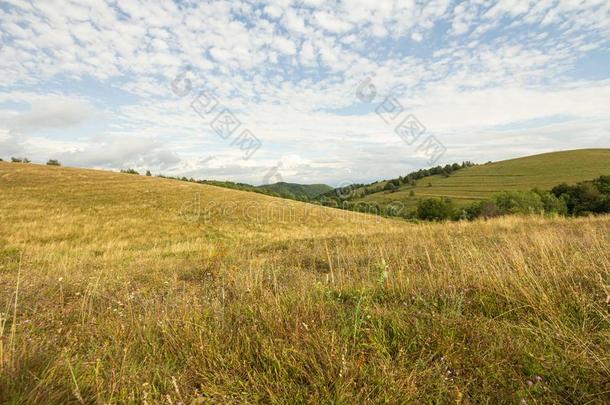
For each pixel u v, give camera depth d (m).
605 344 2.26
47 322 3.50
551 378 2.00
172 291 4.73
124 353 2.42
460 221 15.32
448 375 2.09
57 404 1.86
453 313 2.87
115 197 30.89
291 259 7.60
